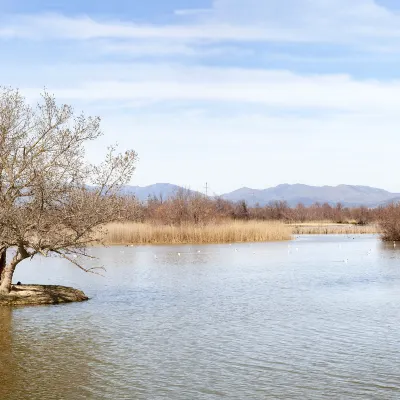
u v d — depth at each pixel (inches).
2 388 525.0
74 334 740.7
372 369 579.5
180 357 627.8
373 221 4768.7
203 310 912.3
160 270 1519.4
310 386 528.1
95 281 1294.3
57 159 903.7
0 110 889.5
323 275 1389.0
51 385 533.3
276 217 5487.2
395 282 1243.2
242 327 781.3
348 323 799.1
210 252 2114.9
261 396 501.4
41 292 991.0
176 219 2881.4
